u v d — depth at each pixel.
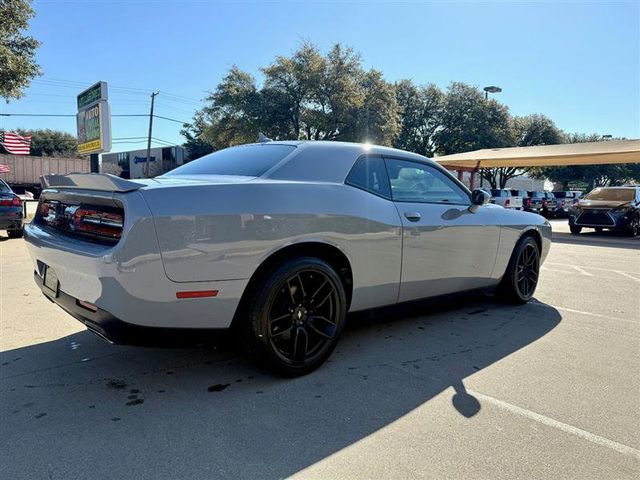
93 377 3.02
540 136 43.12
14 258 7.45
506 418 2.57
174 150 55.53
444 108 39.09
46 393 2.79
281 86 31.12
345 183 3.32
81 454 2.17
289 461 2.14
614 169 50.50
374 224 3.35
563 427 2.48
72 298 2.70
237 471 2.07
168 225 2.45
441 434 2.39
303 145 3.36
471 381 3.05
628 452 2.26
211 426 2.44
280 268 2.86
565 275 7.06
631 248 11.04
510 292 4.93
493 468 2.11
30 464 2.09
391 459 2.17
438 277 3.94
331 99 30.02
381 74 31.98
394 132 32.38
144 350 3.51
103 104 14.57
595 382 3.06
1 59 13.11
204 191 2.62
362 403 2.71
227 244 2.62
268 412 2.59
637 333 4.11
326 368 3.22
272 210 2.80
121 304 2.41
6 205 9.64
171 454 2.18
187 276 2.52
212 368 3.20
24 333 3.83
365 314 3.55
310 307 3.10
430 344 3.74
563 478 2.05
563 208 28.38
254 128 30.67
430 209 3.84
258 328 2.81
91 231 2.64
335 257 3.25
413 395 2.83
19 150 35.91
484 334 4.02
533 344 3.79
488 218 4.43
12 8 13.70
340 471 2.07
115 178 2.48
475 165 21.59
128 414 2.55
